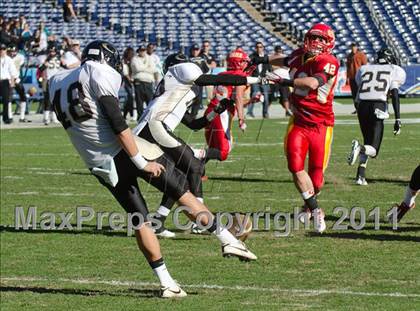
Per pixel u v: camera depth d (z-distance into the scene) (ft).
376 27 293.84
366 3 298.97
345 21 298.35
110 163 58.75
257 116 232.73
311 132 81.35
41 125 216.33
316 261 70.90
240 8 311.88
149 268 70.49
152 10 313.53
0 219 91.81
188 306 57.72
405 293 60.49
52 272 69.31
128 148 57.82
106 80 57.62
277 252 74.59
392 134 174.29
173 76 76.07
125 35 308.60
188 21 310.65
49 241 81.20
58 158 147.84
